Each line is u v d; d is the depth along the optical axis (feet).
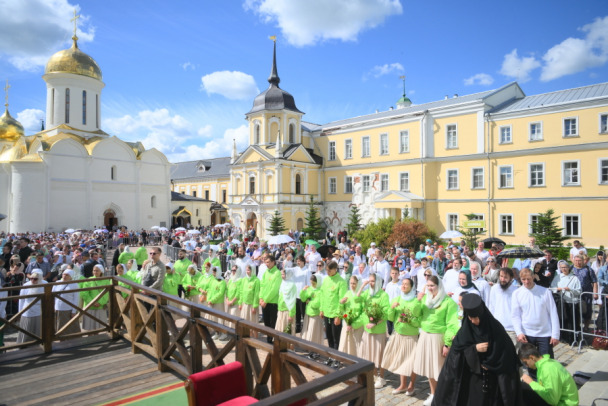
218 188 220.23
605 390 22.33
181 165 264.31
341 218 158.61
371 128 150.82
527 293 24.41
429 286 24.35
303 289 32.58
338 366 29.27
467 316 16.52
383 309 26.45
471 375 16.47
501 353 15.81
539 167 111.14
